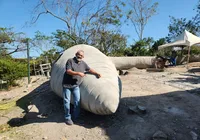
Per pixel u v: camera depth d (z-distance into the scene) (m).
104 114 4.83
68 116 4.97
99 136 4.45
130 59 16.41
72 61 4.96
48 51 19.05
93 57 5.77
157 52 23.83
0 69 10.48
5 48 18.00
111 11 21.70
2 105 7.08
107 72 5.25
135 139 4.30
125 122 4.93
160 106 5.74
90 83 4.91
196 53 22.19
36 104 6.63
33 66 16.52
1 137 4.60
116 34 21.69
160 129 4.58
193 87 7.66
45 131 4.74
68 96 4.97
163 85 8.09
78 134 4.55
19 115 6.07
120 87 5.29
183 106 5.71
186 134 4.41
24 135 4.63
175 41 18.27
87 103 4.87
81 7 22.48
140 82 8.74
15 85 11.14
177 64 19.72
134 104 5.89
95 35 21.02
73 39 20.31
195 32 30.94
